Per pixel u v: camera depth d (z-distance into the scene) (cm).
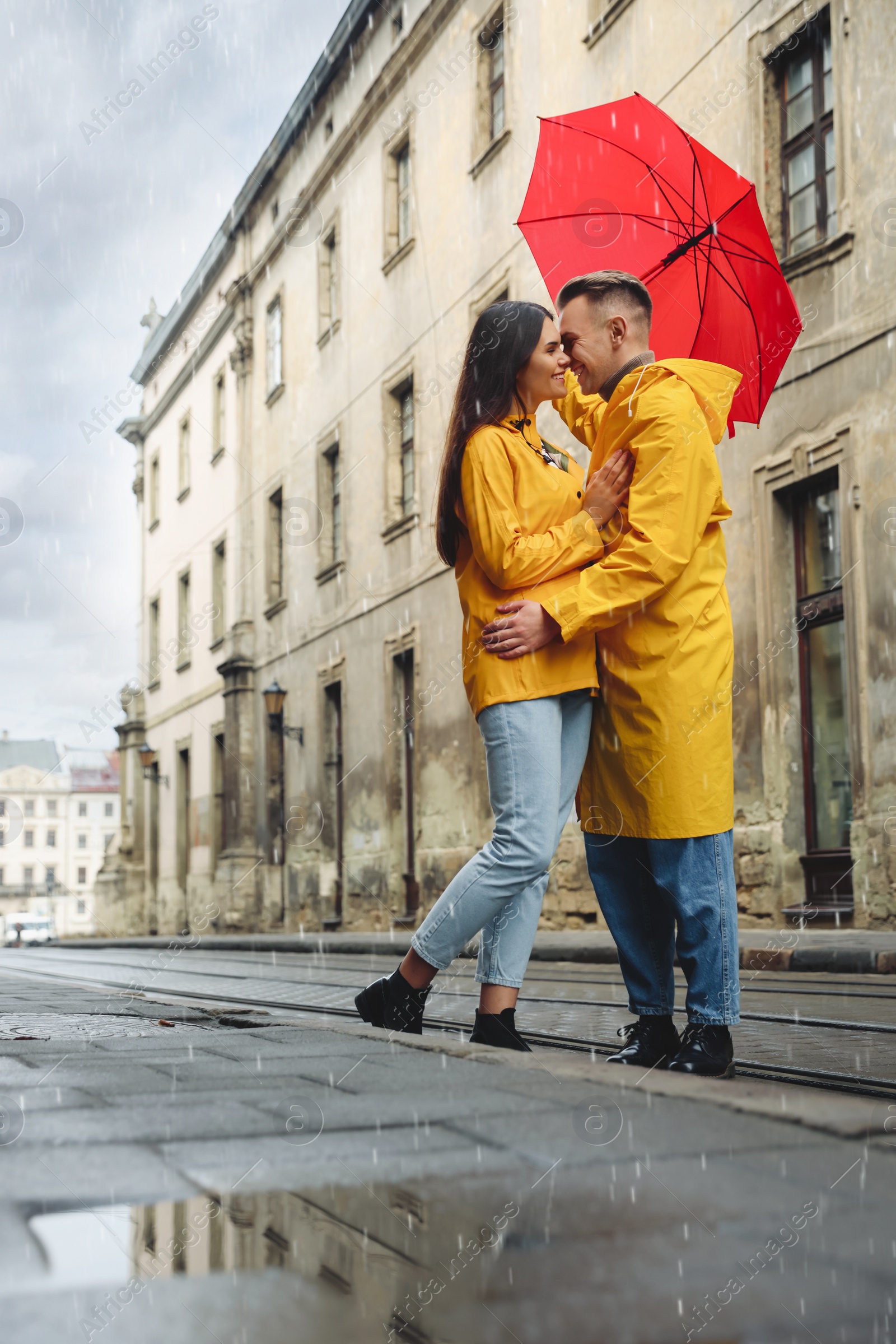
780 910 968
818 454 943
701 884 267
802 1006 466
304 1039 263
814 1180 128
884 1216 117
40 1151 141
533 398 307
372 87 1748
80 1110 167
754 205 439
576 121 506
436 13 1559
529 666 279
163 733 2889
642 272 470
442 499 304
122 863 3103
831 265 938
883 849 859
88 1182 128
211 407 2562
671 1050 286
